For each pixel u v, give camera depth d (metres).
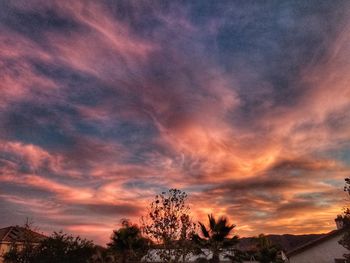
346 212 20.16
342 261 24.12
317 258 25.09
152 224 23.78
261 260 33.84
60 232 23.48
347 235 20.44
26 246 23.50
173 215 23.92
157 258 26.78
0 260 24.23
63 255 22.41
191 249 24.12
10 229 35.97
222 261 32.12
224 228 28.48
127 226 30.12
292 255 26.08
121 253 28.89
